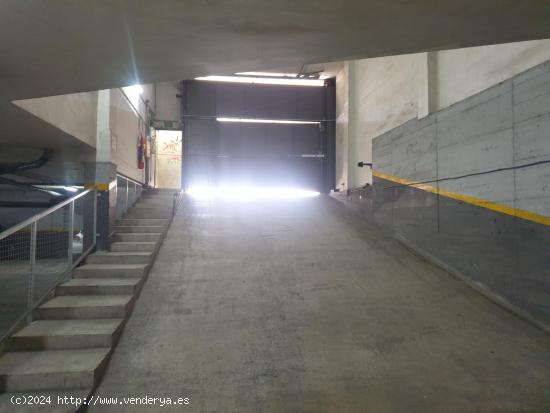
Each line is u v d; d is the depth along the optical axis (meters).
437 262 5.87
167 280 5.21
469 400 2.95
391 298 4.80
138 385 3.13
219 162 11.91
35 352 3.45
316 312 4.45
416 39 3.27
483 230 4.91
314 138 12.34
